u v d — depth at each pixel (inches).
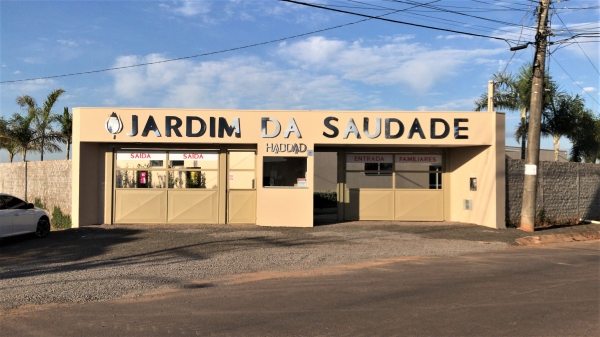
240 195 708.0
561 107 890.1
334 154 1274.6
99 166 701.3
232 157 709.3
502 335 241.9
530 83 850.8
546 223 743.1
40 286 344.2
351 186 759.1
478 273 397.4
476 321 264.2
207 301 309.4
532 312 281.4
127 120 670.5
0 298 313.9
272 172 692.7
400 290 336.8
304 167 695.1
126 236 592.1
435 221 757.3
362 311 284.2
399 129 692.1
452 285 351.6
